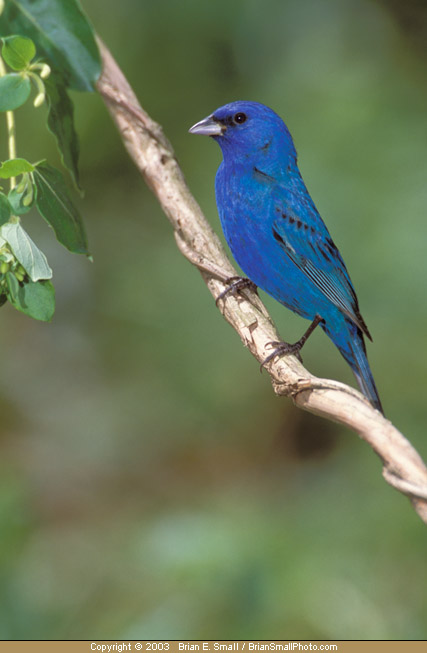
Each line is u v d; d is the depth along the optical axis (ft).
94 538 38.63
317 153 36.22
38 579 30.30
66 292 46.88
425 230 34.63
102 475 43.93
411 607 28.17
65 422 46.11
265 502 33.17
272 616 25.58
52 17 18.37
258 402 41.16
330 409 13.97
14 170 15.06
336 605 26.25
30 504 39.75
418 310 34.78
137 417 44.45
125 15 39.09
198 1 39.01
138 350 41.65
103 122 39.91
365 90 37.50
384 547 30.04
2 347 48.75
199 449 44.45
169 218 18.95
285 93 38.65
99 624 28.58
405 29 41.04
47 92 17.92
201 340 39.14
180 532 26.99
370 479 32.58
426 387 35.63
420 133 36.37
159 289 40.06
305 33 40.29
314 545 28.19
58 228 15.70
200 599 25.88
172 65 39.91
